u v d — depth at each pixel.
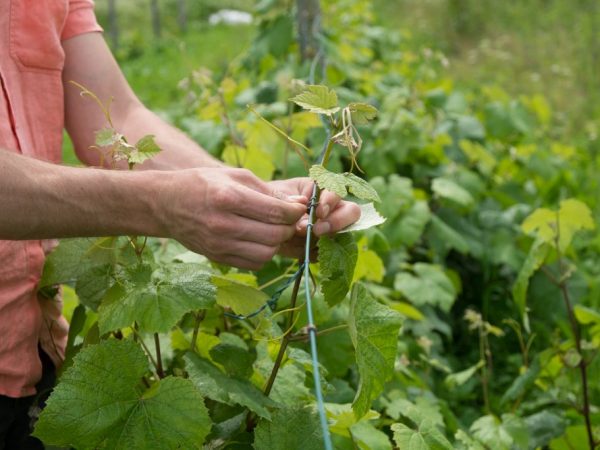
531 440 2.58
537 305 3.95
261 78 4.77
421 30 13.26
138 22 24.89
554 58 10.94
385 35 7.32
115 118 1.84
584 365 2.49
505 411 3.08
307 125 3.10
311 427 1.50
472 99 5.96
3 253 1.59
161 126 1.85
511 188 4.68
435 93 4.96
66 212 1.34
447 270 3.93
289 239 1.47
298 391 1.79
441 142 4.32
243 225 1.36
